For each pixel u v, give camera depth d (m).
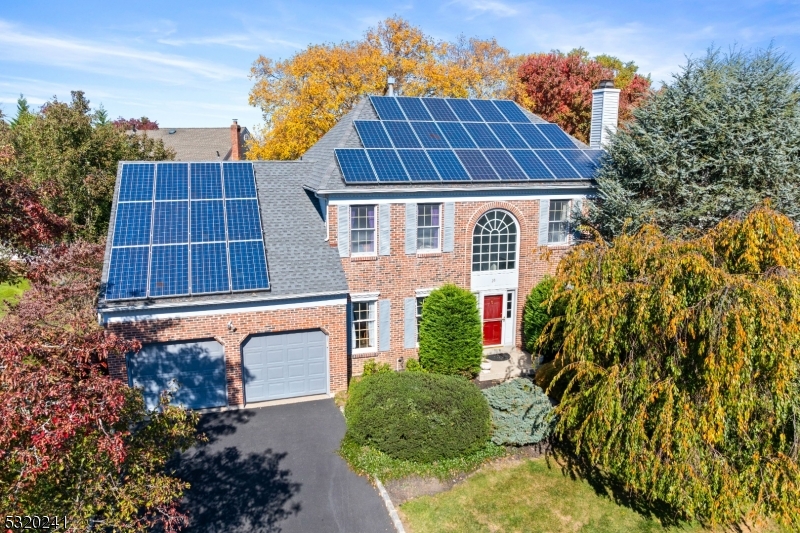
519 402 14.97
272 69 46.69
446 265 19.66
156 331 15.52
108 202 29.08
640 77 49.22
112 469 8.19
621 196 19.02
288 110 41.59
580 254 12.75
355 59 41.56
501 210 19.92
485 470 13.68
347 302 18.30
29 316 14.39
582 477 13.45
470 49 50.44
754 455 10.38
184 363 16.14
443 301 17.89
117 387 7.84
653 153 18.77
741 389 9.70
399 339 19.58
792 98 17.67
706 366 9.81
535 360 19.77
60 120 27.84
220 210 18.56
